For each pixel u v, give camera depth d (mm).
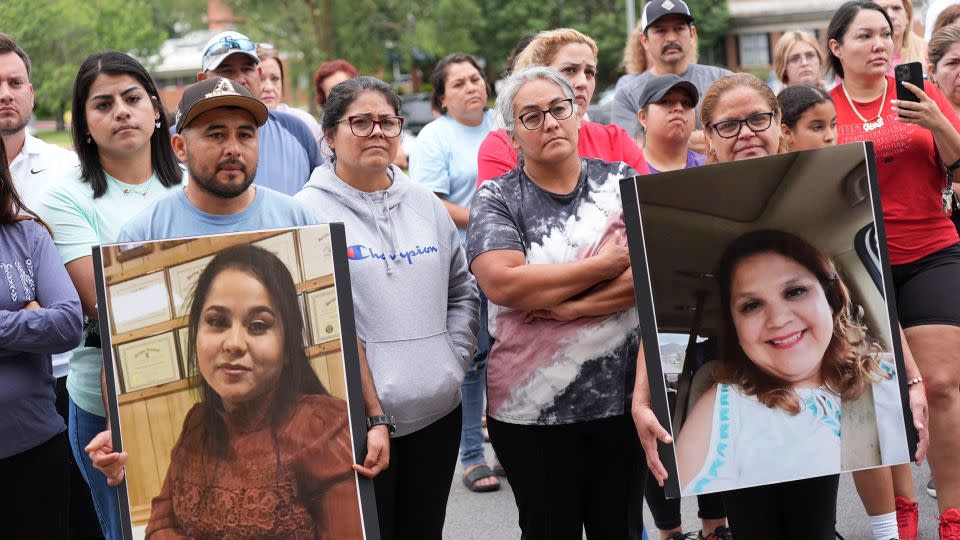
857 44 4609
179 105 3395
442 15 31500
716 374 3215
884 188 4535
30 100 4902
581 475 3752
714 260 3213
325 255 3197
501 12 36594
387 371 3678
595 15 36812
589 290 3609
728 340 3219
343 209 3771
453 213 6328
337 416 3166
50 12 37062
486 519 5543
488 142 4535
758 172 3207
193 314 3105
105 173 4027
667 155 4879
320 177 3830
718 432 3223
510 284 3562
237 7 31781
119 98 3898
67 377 4316
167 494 3062
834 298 3238
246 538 3105
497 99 3783
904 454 3266
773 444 3227
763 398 3223
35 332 3457
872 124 4609
